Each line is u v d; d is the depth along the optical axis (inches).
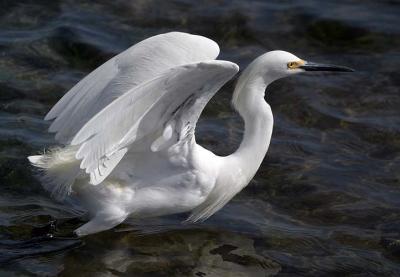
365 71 677.3
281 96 636.1
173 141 423.8
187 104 399.5
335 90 649.0
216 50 441.7
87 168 355.6
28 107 584.4
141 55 431.8
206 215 482.3
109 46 677.9
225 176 466.9
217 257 450.6
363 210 506.6
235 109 481.1
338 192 524.4
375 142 585.9
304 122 607.2
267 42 710.5
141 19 724.0
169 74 357.1
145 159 432.5
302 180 535.8
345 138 589.0
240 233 476.1
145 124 394.6
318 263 450.3
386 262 454.6
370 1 776.9
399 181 539.8
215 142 569.9
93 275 425.7
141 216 453.4
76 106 416.2
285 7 759.1
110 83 423.8
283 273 439.2
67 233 457.1
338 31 728.3
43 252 441.1
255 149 471.8
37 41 669.9
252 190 524.4
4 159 517.7
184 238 466.0
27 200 487.2
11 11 710.5
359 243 472.4
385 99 641.6
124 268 433.4
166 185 441.4
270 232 478.6
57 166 421.7
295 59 470.9
